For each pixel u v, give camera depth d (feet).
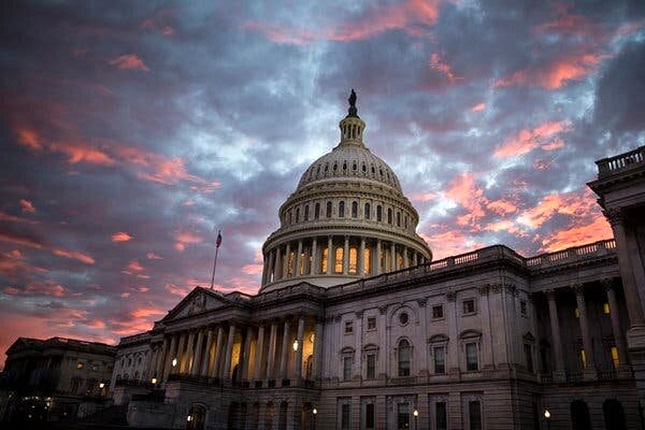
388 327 205.26
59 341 400.67
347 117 405.80
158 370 288.30
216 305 260.62
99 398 264.11
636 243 120.16
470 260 187.83
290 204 350.43
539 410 166.40
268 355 245.24
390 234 312.91
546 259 183.42
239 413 231.30
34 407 369.91
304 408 215.92
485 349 171.63
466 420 169.37
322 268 310.04
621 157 123.95
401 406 189.47
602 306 171.42
